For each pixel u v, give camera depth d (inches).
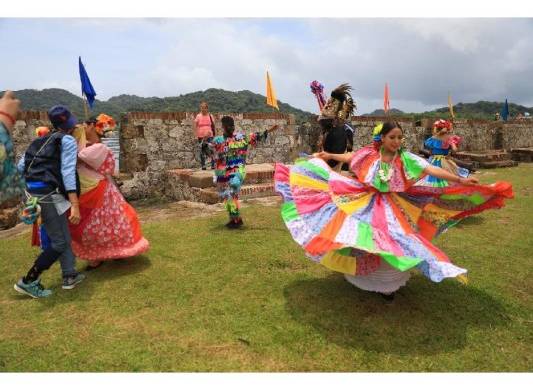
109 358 123.6
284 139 530.0
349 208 150.3
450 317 146.9
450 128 273.9
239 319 146.0
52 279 187.2
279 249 216.7
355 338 133.3
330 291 167.2
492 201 156.3
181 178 406.0
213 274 186.7
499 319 146.3
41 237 181.2
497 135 766.5
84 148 185.3
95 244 189.3
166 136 438.3
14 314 153.7
